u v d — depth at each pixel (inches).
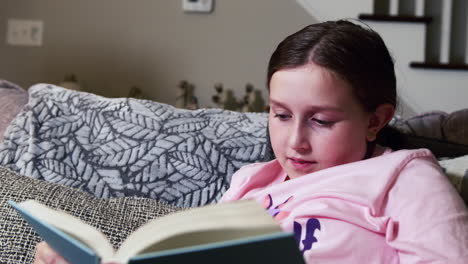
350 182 36.2
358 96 35.6
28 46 119.3
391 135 44.8
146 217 45.6
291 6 117.1
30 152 53.5
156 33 118.9
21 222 43.0
